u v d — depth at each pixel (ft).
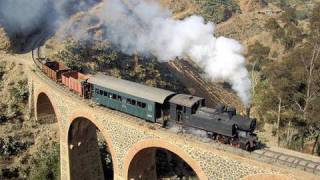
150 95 118.83
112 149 129.08
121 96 127.03
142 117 121.49
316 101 144.87
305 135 172.86
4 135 176.76
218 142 105.09
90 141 159.33
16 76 199.72
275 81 161.79
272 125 187.01
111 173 175.32
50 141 179.42
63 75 162.91
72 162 154.51
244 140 100.27
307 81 155.63
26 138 179.11
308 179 85.71
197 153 103.50
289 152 100.78
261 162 91.97
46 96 176.04
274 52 228.63
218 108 107.96
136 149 119.65
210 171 101.40
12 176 165.99
